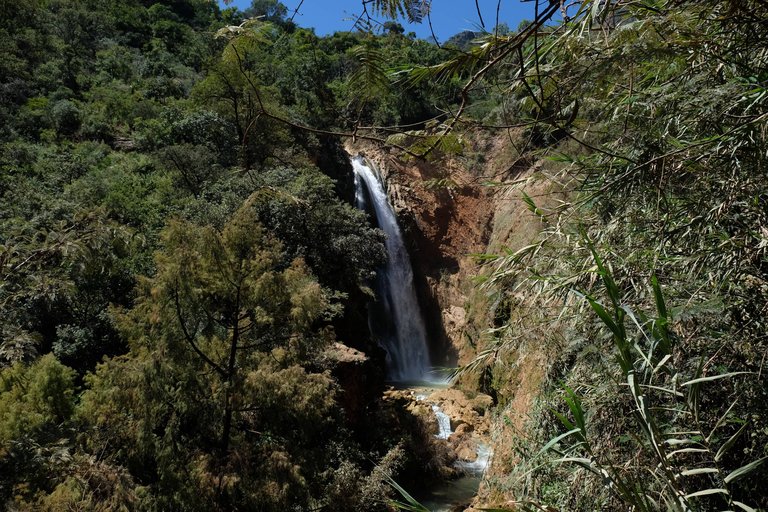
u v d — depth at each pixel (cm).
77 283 1570
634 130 196
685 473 138
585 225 257
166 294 1073
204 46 6044
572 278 220
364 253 2395
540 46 154
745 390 175
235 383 1076
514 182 210
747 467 126
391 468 1304
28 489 831
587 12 139
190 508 974
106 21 6831
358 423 1758
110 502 892
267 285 1147
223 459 1030
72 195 2366
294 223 2089
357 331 2692
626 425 207
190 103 3148
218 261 1145
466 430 2044
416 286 3803
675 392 143
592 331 238
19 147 2917
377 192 3828
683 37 154
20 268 601
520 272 242
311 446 1247
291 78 3102
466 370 285
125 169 3095
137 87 4969
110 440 1052
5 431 915
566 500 231
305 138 3206
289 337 1181
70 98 4441
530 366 396
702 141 162
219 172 2584
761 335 174
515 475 285
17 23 5491
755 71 161
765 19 148
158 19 7625
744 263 180
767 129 155
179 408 1067
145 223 2348
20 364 1033
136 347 1173
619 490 139
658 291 147
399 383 3030
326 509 1111
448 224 3922
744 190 175
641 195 205
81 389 1500
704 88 175
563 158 206
